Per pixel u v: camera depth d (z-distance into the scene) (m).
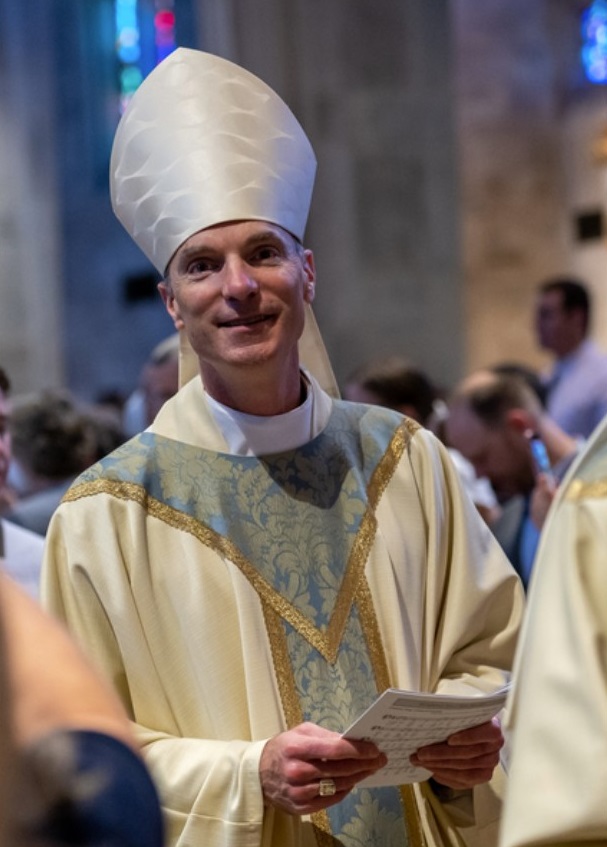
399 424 2.71
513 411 4.18
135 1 13.66
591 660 1.41
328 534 2.56
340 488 2.60
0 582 1.03
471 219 10.77
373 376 4.77
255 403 2.56
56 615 2.49
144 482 2.54
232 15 9.79
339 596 2.52
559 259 11.20
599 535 1.48
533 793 1.40
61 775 0.92
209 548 2.50
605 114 10.98
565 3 11.15
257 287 2.46
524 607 2.65
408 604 2.55
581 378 7.28
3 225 12.14
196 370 2.73
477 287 10.82
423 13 10.34
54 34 13.92
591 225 11.12
